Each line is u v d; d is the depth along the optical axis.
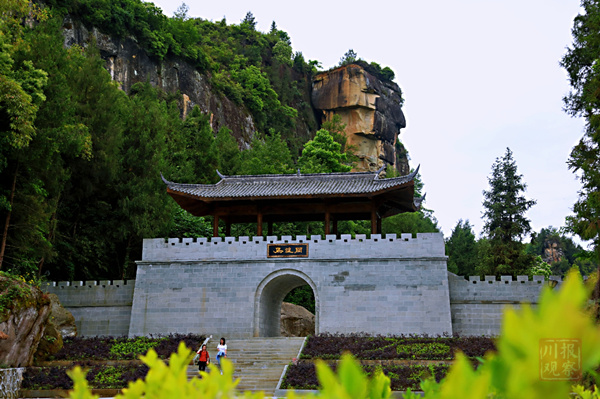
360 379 2.45
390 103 147.00
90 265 50.62
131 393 3.12
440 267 38.41
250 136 122.75
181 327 39.66
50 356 33.56
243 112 123.69
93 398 3.40
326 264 39.53
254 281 39.91
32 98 37.59
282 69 144.62
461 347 32.88
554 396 2.03
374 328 37.97
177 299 40.16
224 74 128.25
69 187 46.69
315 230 67.88
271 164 76.12
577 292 2.03
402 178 40.28
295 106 141.88
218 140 77.88
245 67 138.00
